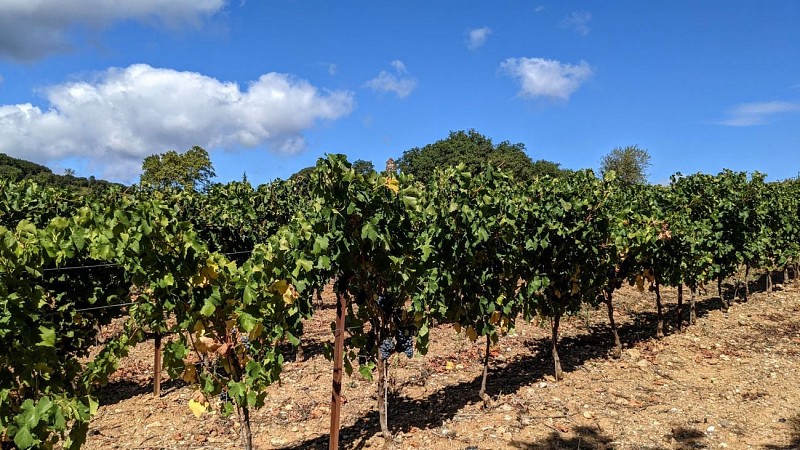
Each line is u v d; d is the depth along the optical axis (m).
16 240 3.41
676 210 10.25
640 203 10.23
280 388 6.67
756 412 5.93
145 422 5.77
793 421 5.68
